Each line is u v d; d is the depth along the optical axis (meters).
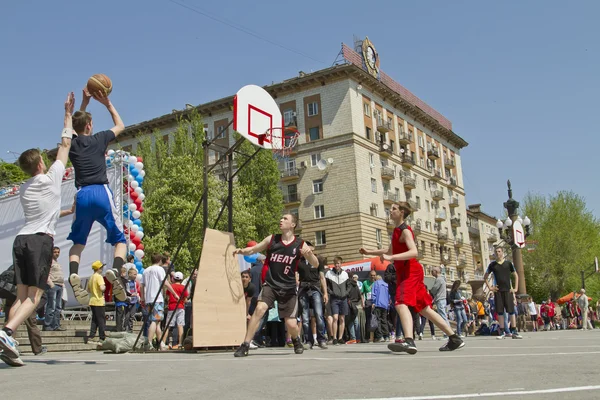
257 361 6.07
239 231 37.59
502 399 3.14
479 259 85.69
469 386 3.69
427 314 7.65
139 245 20.55
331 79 51.59
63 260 19.95
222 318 9.39
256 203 43.62
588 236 55.34
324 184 50.69
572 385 3.67
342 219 49.44
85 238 6.49
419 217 60.44
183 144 39.69
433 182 64.56
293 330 7.82
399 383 3.88
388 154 54.31
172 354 8.95
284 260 7.61
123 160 19.89
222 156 10.62
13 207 22.09
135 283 14.09
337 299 13.52
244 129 10.30
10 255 21.73
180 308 12.47
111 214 6.48
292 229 7.68
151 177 40.72
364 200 49.84
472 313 24.98
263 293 7.52
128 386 3.95
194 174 36.09
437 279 15.90
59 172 5.87
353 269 24.30
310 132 52.16
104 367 5.43
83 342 12.73
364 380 4.07
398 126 58.84
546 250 54.16
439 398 3.19
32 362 6.26
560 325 35.91
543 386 3.64
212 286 9.38
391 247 7.55
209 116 57.62
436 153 65.25
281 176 51.97
